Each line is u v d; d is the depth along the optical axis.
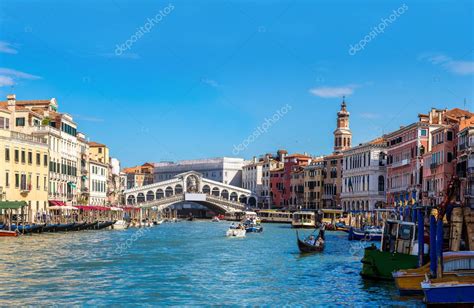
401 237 33.03
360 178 103.81
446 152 67.81
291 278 34.94
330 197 126.44
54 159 80.44
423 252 28.88
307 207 135.25
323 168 130.00
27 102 90.00
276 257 46.81
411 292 27.36
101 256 44.62
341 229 90.50
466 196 59.97
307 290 30.62
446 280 23.41
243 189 161.38
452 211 33.56
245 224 90.62
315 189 132.75
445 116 80.62
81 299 27.61
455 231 33.41
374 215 86.75
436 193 70.50
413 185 81.19
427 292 23.31
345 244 59.66
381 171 99.69
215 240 67.00
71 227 73.69
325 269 39.16
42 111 83.69
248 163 184.88
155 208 135.62
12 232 59.47
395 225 33.81
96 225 81.44
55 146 81.00
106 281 32.62
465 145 61.94
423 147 80.31
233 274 36.53
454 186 32.81
